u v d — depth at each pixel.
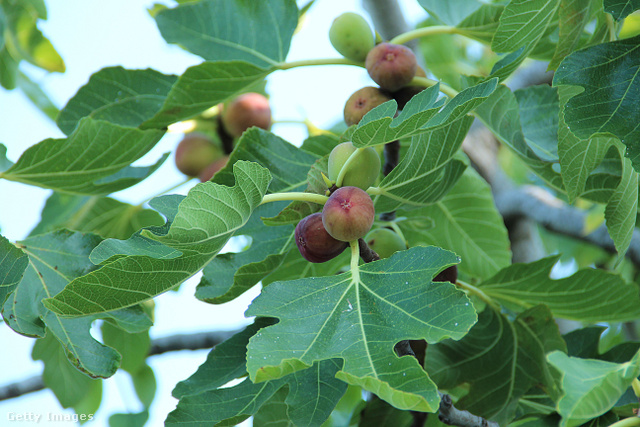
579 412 0.98
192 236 1.04
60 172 1.22
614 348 1.26
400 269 1.05
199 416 1.10
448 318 1.01
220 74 1.26
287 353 1.01
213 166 1.35
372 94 1.20
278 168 1.21
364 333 1.02
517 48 1.13
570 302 1.25
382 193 1.14
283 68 1.27
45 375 1.42
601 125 1.07
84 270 1.17
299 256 1.31
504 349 1.24
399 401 0.96
